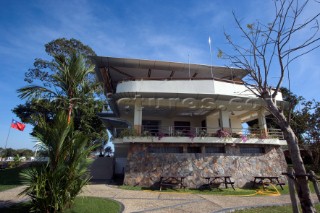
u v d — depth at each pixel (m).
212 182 14.57
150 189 13.29
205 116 21.00
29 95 8.39
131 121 20.73
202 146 15.74
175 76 18.69
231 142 15.88
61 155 7.27
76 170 7.53
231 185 14.70
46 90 8.59
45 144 7.21
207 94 15.25
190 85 15.53
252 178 15.58
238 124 22.23
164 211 8.02
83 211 7.37
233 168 15.52
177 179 14.12
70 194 7.30
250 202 9.91
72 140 7.56
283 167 16.73
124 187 13.46
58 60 8.96
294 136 4.38
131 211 7.87
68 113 8.42
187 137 15.36
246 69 5.14
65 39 23.05
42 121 7.58
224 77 19.11
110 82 18.59
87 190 11.69
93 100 9.78
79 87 9.03
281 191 13.56
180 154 15.16
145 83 15.52
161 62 16.56
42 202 6.66
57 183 6.91
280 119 4.56
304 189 4.07
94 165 19.27
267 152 16.81
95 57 15.39
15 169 20.12
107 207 8.09
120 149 20.53
